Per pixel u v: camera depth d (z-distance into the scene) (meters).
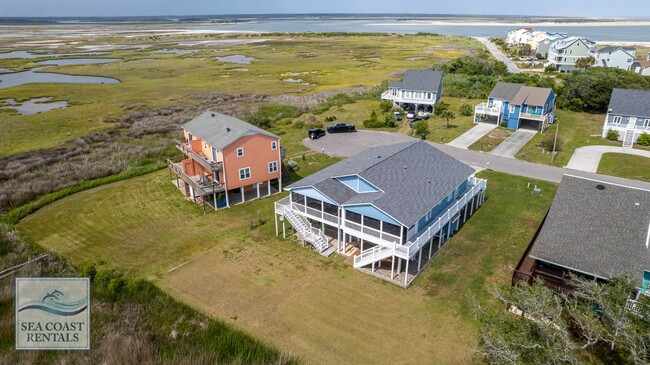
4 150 59.75
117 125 70.94
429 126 66.81
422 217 28.83
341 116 74.56
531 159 51.22
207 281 29.23
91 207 41.53
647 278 23.55
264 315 25.64
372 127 67.56
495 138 59.75
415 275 29.08
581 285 20.56
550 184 43.69
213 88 103.31
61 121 74.62
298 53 168.38
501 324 19.62
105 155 55.84
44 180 46.72
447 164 36.12
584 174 46.16
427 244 33.28
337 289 27.95
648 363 16.77
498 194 41.75
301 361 21.88
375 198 29.00
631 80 80.19
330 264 30.86
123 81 114.88
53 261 31.42
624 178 44.72
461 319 24.83
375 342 23.25
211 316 25.66
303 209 33.31
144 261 31.92
